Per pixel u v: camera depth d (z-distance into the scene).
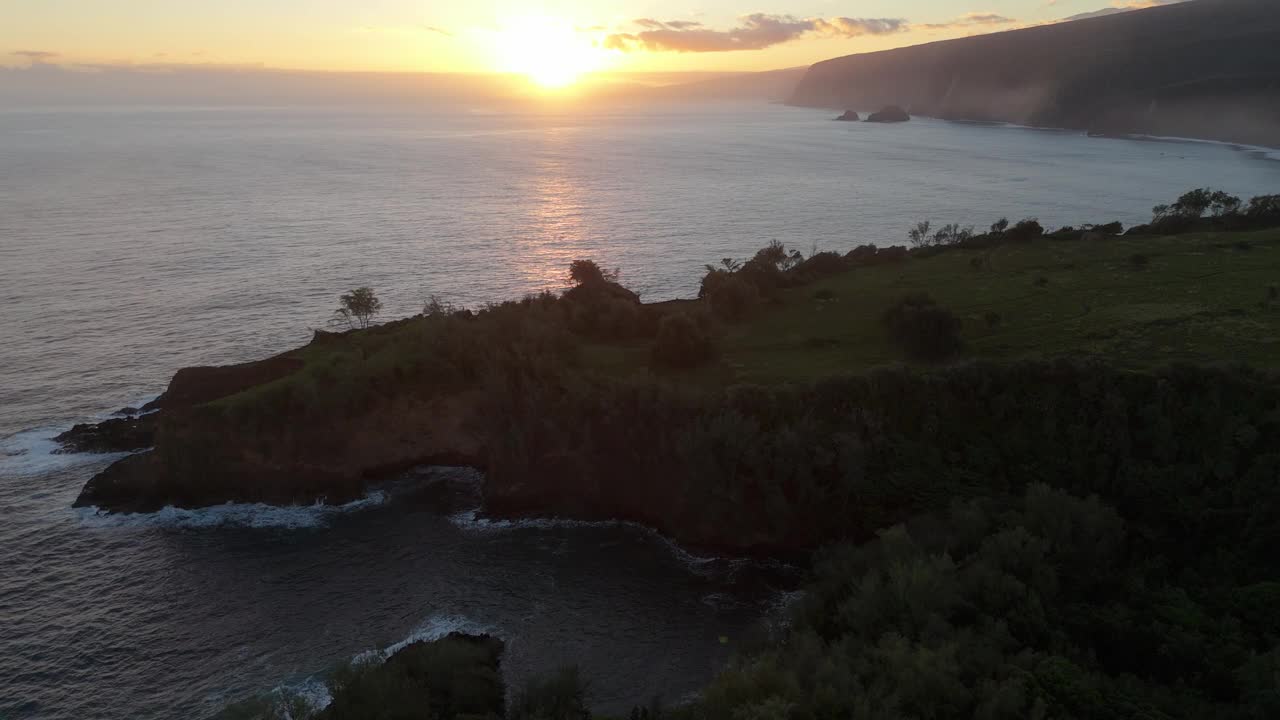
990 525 55.19
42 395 94.62
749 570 63.88
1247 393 63.25
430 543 68.19
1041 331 83.56
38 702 50.69
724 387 76.00
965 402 68.62
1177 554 54.31
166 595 61.44
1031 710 36.91
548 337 83.19
